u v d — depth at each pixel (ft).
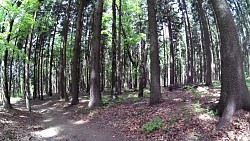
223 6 31.35
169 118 34.60
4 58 57.62
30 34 64.23
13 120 44.93
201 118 32.17
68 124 45.73
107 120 44.39
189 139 28.04
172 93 69.41
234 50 31.01
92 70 58.23
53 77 199.41
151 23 46.85
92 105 57.26
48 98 109.50
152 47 46.91
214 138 26.78
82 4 73.56
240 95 30.32
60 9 102.94
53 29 110.11
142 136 32.42
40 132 38.75
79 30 72.28
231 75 30.73
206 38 76.59
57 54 123.65
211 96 52.90
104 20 80.89
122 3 81.35
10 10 45.27
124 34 86.48
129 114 44.11
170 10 100.27
